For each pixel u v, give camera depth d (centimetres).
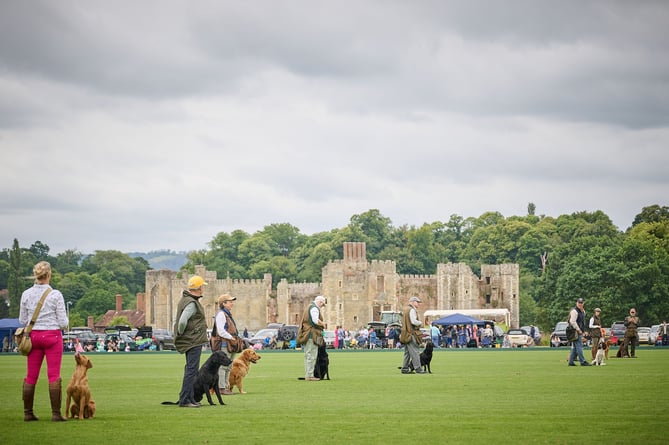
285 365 5341
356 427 2077
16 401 2811
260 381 3628
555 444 1825
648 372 3916
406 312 4081
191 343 2564
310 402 2644
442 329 11781
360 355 7512
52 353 2248
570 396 2731
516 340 11156
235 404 2606
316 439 1906
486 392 2908
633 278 14625
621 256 14962
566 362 5184
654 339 10512
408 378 3697
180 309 2561
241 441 1889
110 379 3944
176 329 2567
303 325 3666
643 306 14838
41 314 2239
